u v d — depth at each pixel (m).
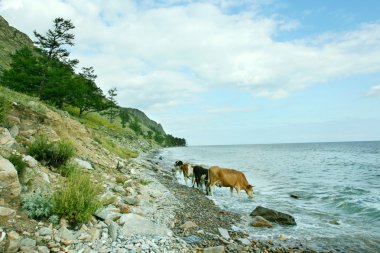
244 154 96.12
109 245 6.67
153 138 174.75
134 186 13.44
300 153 104.69
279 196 18.31
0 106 11.62
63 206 7.09
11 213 6.18
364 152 107.69
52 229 6.46
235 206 14.88
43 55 46.75
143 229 8.12
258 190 20.89
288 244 9.32
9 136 9.96
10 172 6.83
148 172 22.88
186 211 12.00
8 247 5.20
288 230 10.91
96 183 11.38
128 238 7.34
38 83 39.97
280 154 96.00
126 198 10.59
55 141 12.75
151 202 12.12
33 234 6.02
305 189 21.44
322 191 20.23
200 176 19.95
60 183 8.67
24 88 37.72
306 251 8.70
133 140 77.62
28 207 6.74
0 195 6.58
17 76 37.34
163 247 7.24
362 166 45.56
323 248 9.05
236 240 9.20
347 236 10.30
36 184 8.14
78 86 45.69
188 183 22.75
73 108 60.97
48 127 14.60
